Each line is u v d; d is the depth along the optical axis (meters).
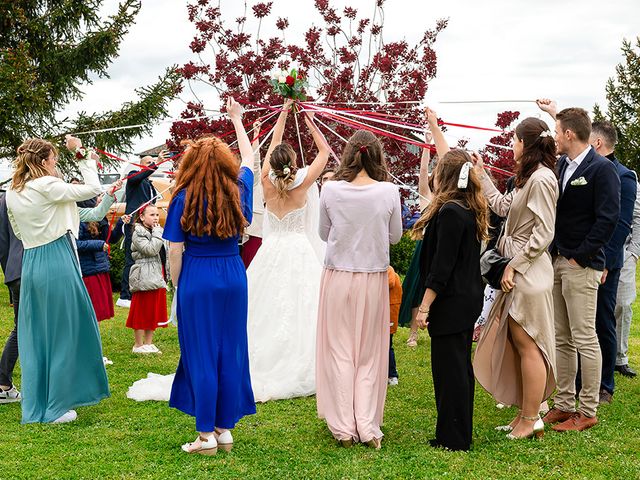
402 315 6.61
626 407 4.64
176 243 3.60
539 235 3.77
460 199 3.78
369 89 9.31
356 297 3.91
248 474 3.34
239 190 3.71
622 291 5.60
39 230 4.23
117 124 11.68
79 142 4.39
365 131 4.07
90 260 5.87
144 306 6.22
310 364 4.91
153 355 6.20
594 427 4.14
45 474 3.32
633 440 3.91
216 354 3.60
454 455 3.60
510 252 3.96
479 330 5.68
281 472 3.36
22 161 4.32
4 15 10.96
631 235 5.61
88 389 4.34
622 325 5.66
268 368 4.90
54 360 4.22
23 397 4.23
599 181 4.08
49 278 4.21
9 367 4.63
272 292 5.04
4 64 10.24
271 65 9.02
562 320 4.27
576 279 4.14
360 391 3.86
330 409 3.88
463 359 3.75
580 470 3.42
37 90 10.48
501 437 3.97
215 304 3.59
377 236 3.93
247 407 3.82
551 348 3.89
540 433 3.93
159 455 3.61
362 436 3.73
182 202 3.59
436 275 3.66
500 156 7.86
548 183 3.79
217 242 3.62
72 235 4.39
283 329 4.96
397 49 9.34
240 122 4.11
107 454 3.62
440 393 3.77
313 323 5.02
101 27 11.66
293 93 5.05
